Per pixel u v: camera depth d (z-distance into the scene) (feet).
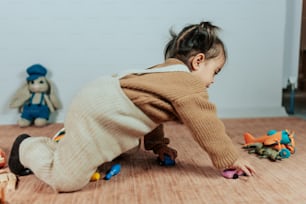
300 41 6.20
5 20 5.17
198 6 5.45
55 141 3.01
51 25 5.27
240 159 2.66
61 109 5.47
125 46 5.44
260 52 5.64
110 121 2.46
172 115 2.66
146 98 2.50
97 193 2.43
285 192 2.39
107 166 3.03
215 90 5.63
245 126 4.84
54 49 5.33
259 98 5.75
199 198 2.31
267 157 3.21
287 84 5.92
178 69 2.73
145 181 2.65
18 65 5.30
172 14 5.43
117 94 2.50
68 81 5.43
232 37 5.55
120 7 5.34
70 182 2.38
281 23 5.60
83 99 2.49
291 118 5.47
